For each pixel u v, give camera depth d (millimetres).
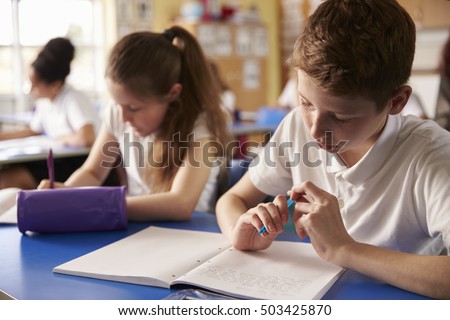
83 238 1054
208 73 1447
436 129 914
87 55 5500
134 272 808
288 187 1162
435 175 840
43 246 998
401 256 764
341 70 699
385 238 954
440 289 708
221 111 1448
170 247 955
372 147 908
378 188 947
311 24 769
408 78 776
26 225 1066
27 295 749
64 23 5348
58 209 1070
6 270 857
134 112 1310
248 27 6152
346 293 739
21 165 2596
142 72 1254
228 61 6004
